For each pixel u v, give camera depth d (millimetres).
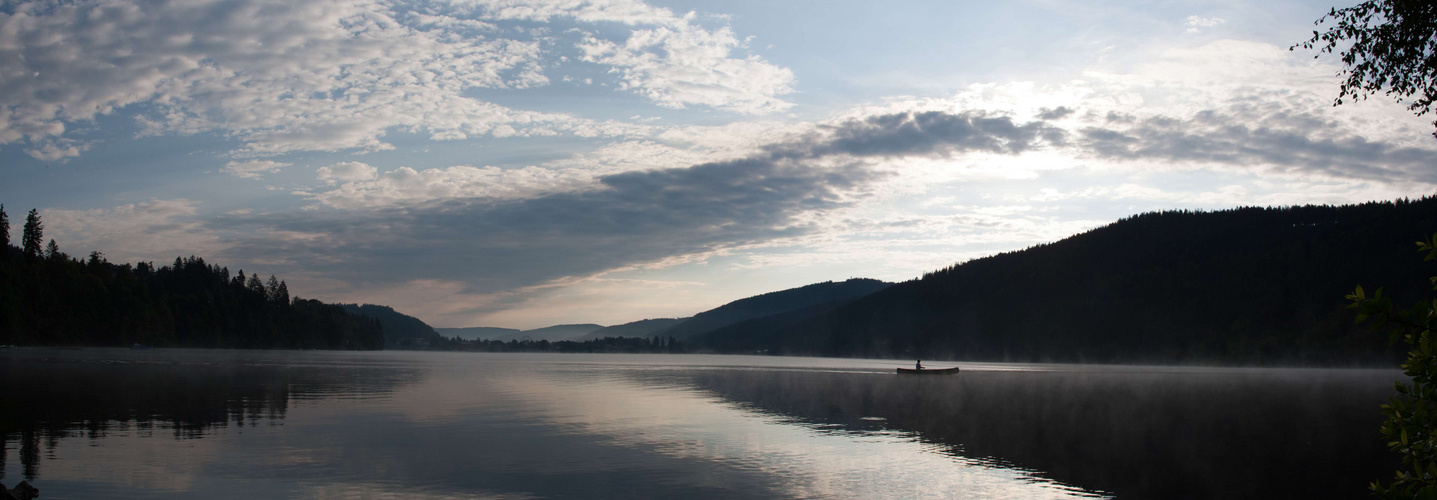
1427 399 8258
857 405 55469
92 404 47188
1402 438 9016
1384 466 30797
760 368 144250
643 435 37438
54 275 171625
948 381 92625
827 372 123062
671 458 31094
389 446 32969
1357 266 197375
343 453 31094
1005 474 28719
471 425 40375
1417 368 8422
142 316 184125
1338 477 28734
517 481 26500
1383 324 8648
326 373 92062
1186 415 49125
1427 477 8992
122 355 133375
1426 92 15062
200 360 122312
